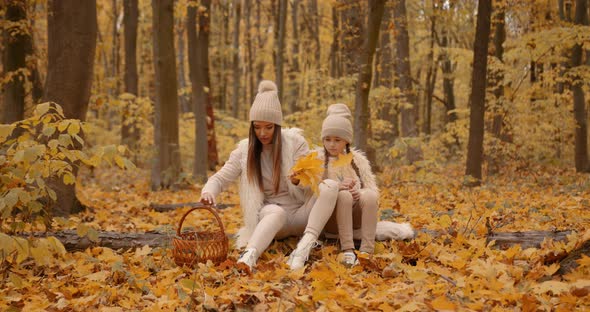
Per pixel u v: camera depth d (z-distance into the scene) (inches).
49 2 228.7
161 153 367.9
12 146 133.4
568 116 513.7
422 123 1098.7
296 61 904.9
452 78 769.6
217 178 152.6
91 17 217.9
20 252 115.3
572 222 184.7
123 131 628.4
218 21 1084.5
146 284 122.2
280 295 106.4
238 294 106.5
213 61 1073.5
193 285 105.2
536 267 119.6
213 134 548.1
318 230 137.6
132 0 588.7
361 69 332.5
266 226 138.6
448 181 375.6
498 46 513.7
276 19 883.4
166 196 327.9
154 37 367.6
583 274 106.7
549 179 399.2
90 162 133.4
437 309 92.8
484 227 155.9
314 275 114.3
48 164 133.6
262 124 148.5
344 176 150.4
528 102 529.3
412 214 199.6
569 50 513.0
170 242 155.2
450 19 658.2
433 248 142.6
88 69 217.5
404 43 600.1
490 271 111.5
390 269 123.3
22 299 117.0
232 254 144.6
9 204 120.8
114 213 243.4
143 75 1063.0
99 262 139.9
